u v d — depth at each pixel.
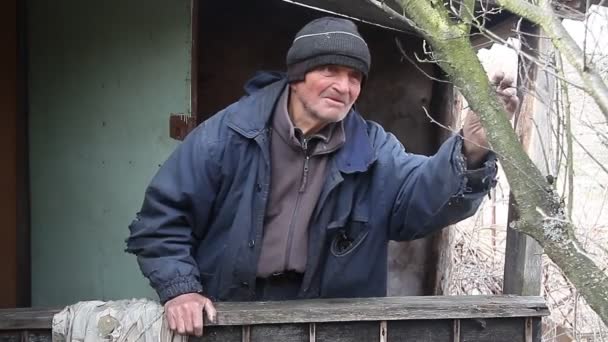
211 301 1.89
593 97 1.14
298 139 1.89
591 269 1.31
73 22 3.10
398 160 1.98
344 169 1.89
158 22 2.74
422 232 1.98
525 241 2.84
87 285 3.22
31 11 3.27
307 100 1.81
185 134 2.67
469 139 1.69
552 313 4.54
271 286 2.00
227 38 3.82
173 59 2.71
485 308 1.96
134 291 3.00
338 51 1.74
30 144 3.37
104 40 2.96
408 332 1.94
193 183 1.87
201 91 3.79
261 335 1.85
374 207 1.96
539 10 1.18
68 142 3.20
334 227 1.92
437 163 1.79
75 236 3.25
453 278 5.09
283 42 3.94
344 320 1.87
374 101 4.11
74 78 3.12
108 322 1.79
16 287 3.39
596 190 4.17
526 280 2.85
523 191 1.34
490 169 1.71
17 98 3.30
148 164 2.84
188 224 1.94
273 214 1.93
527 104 2.67
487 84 1.30
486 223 6.89
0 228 3.34
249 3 3.85
